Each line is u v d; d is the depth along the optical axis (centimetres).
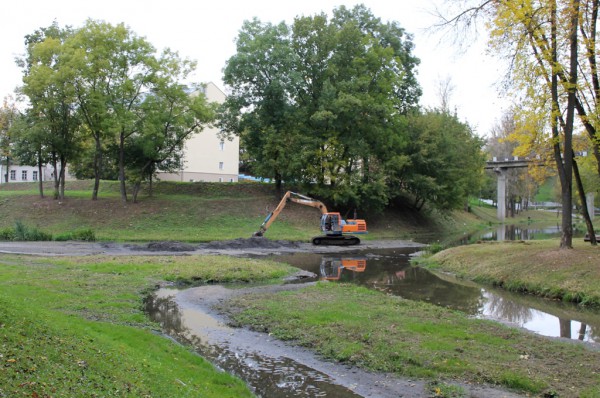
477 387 812
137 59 3662
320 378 866
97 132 3781
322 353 991
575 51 1753
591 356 970
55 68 3553
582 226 5838
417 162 4738
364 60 4325
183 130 3959
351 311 1295
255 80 4128
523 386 810
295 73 4041
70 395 506
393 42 4797
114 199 3959
